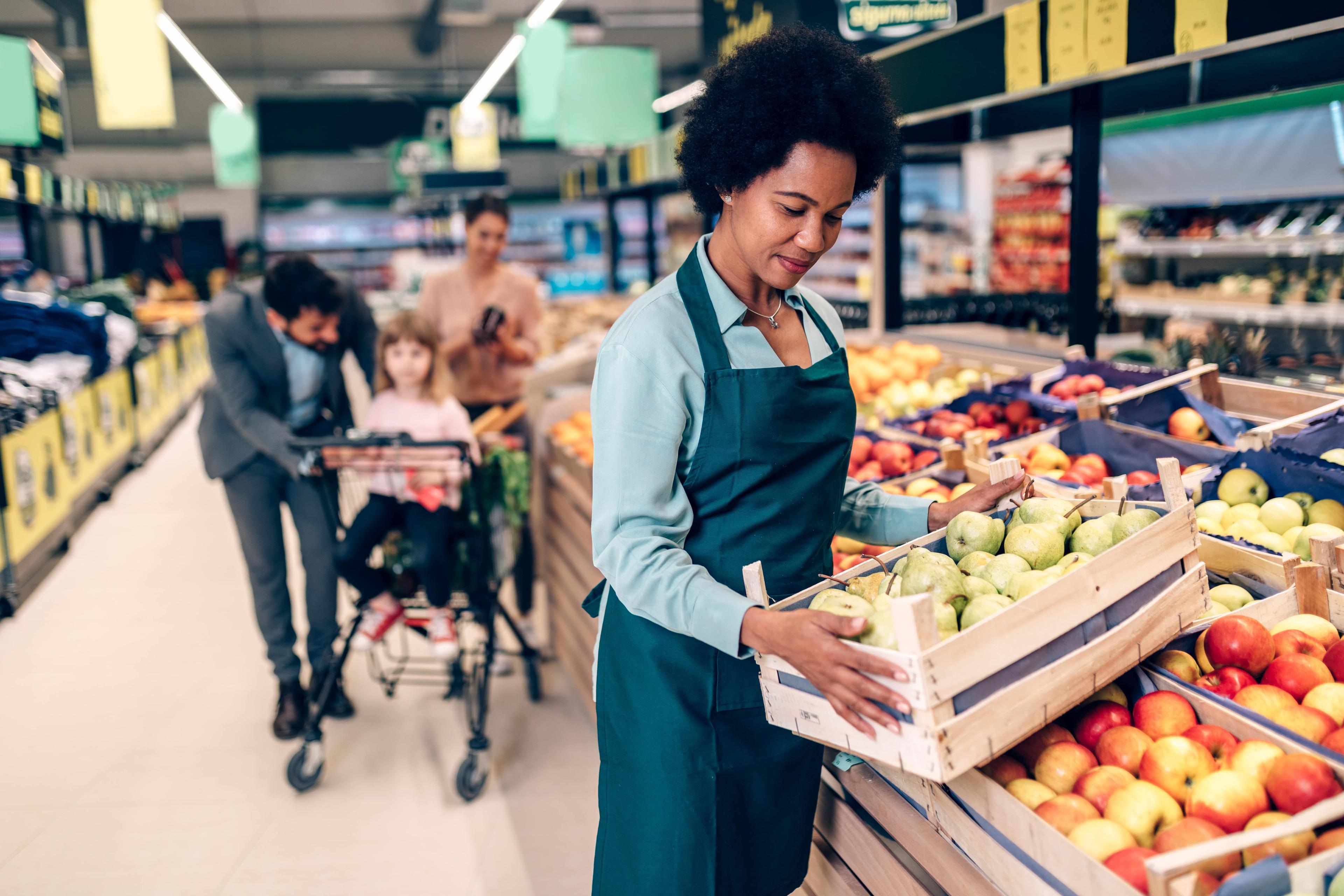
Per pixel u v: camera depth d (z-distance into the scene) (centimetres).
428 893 257
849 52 133
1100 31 254
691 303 140
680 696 142
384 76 1900
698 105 138
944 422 289
